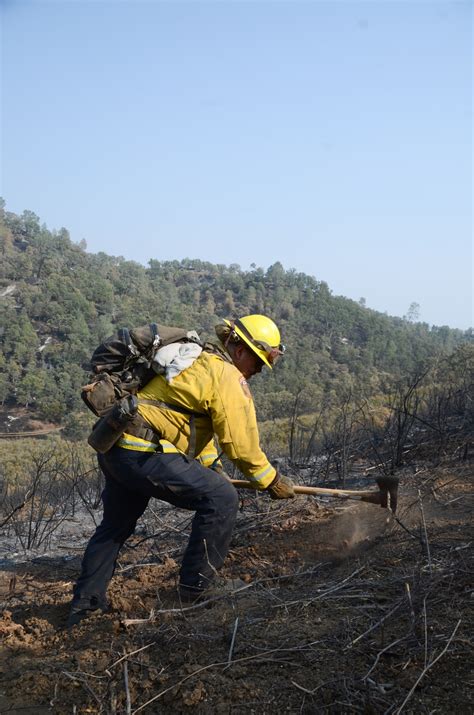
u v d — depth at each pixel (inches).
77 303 5925.2
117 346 140.4
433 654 105.4
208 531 141.6
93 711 111.0
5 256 6899.6
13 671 125.4
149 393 140.3
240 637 121.3
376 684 101.6
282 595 138.7
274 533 189.2
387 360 6195.9
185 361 138.7
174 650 121.6
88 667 121.6
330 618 125.0
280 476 149.3
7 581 182.5
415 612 117.2
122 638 129.8
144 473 137.9
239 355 149.9
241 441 138.9
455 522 170.6
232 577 157.6
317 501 213.9
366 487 237.3
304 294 7642.7
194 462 141.6
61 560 198.8
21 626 144.3
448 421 307.9
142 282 7426.2
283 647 116.6
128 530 149.5
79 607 143.9
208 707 105.8
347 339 6899.6
